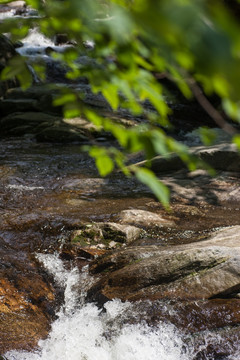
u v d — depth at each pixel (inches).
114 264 217.5
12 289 200.5
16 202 316.8
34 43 790.5
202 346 162.1
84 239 251.4
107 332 172.7
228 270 193.0
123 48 33.4
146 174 37.9
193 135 579.2
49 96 605.6
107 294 190.7
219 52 22.1
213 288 185.9
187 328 169.5
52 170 408.2
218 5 22.3
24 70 44.0
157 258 206.5
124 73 41.1
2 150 482.3
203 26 22.4
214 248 205.9
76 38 39.5
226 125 35.0
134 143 39.6
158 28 23.1
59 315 188.2
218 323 170.7
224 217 299.7
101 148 43.2
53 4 33.7
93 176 391.2
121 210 304.5
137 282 194.4
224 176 370.9
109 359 163.8
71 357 163.2
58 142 521.3
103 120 44.5
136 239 257.8
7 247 243.9
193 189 349.7
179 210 309.1
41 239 256.2
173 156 384.2
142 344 165.3
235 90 24.3
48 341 170.4
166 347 163.8
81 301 195.9
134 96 43.6
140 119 556.7
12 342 165.8
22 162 431.2
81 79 671.8
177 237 260.2
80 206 311.9
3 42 685.9
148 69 41.0
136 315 175.9
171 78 38.4
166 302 180.1
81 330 176.4
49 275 219.0
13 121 570.3
